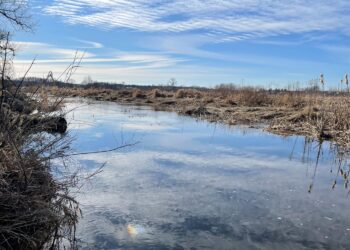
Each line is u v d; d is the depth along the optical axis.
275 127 15.88
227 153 10.93
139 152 10.73
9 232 4.30
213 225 5.77
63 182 6.00
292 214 6.26
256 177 8.40
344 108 15.01
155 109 27.34
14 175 4.93
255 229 5.66
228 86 36.84
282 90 26.11
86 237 5.25
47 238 4.93
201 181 7.99
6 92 5.02
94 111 24.45
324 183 8.04
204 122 18.77
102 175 8.14
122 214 6.07
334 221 6.02
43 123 5.53
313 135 13.98
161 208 6.37
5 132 4.92
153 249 4.96
